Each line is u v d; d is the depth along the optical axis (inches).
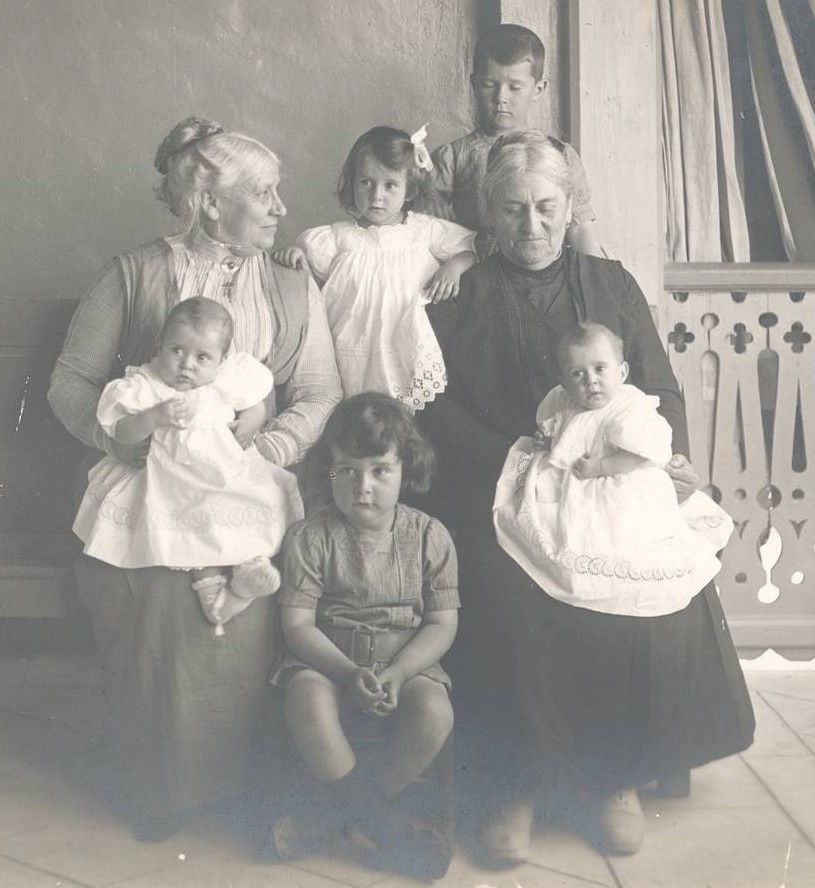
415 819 113.2
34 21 194.5
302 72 196.7
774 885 109.3
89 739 148.0
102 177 196.9
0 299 161.0
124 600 122.6
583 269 142.9
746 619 187.9
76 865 113.0
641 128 183.9
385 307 148.2
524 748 119.6
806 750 145.7
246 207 136.2
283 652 123.6
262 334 138.3
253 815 121.9
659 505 123.6
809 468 189.5
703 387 190.5
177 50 195.8
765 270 187.9
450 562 123.7
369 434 119.3
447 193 169.6
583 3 181.9
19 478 161.6
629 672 121.6
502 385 139.7
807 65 193.0
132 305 137.3
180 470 122.8
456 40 196.1
